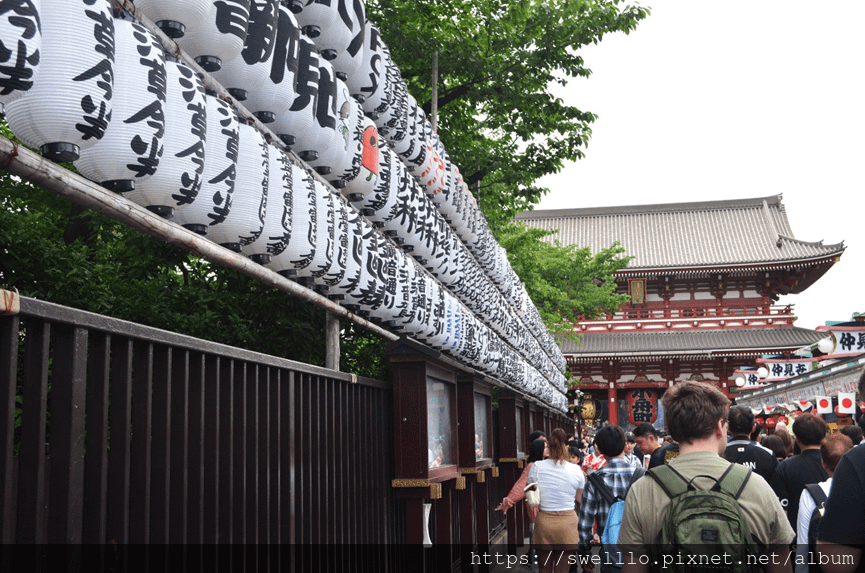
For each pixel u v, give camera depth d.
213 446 3.58
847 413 16.62
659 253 49.34
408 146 7.45
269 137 4.50
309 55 4.54
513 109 13.91
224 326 6.73
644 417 46.44
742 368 37.22
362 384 6.16
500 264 12.16
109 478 2.89
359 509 5.90
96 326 2.74
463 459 9.06
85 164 2.93
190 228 3.62
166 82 3.07
